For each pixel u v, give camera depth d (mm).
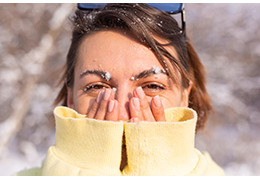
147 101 889
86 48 1019
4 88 4930
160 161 774
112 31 995
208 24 5531
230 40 5559
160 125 766
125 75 935
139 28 958
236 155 5086
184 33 1206
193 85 1373
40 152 5172
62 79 1591
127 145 796
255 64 5652
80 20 1101
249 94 5703
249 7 5590
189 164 818
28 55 4633
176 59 1041
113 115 868
